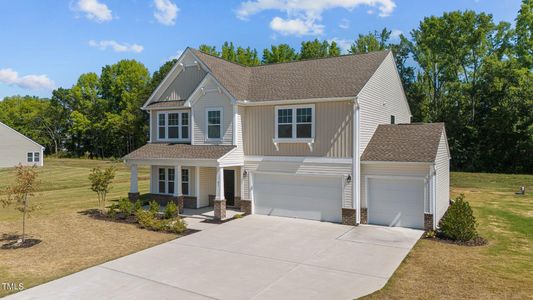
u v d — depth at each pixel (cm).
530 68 4334
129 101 7138
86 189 3155
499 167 4144
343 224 1777
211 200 2261
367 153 1791
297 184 1922
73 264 1240
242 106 2027
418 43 4972
